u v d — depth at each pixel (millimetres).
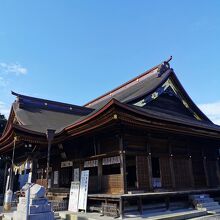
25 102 21828
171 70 19766
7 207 15328
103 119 12406
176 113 19578
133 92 19672
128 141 13586
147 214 12195
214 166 19375
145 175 13789
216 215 13352
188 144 17422
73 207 13688
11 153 20062
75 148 16766
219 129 17328
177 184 15539
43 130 15469
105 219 10953
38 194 10273
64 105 24328
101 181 14195
